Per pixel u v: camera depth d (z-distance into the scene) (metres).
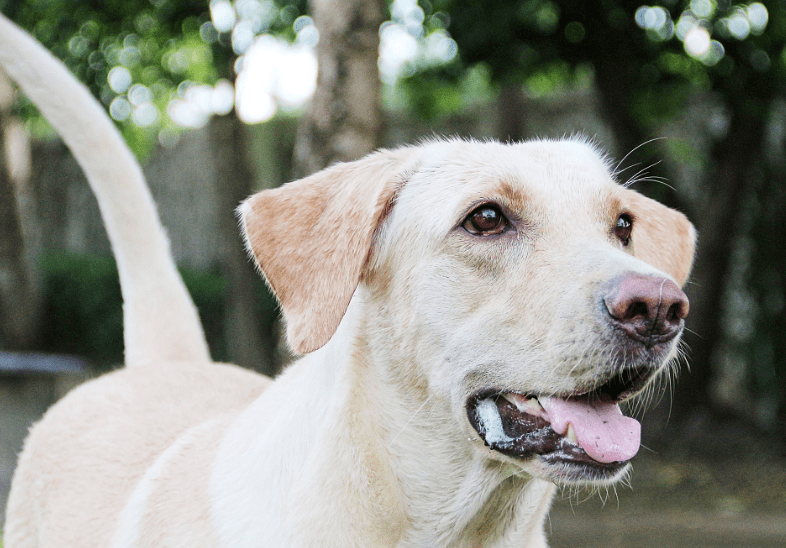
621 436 1.88
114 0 8.23
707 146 9.23
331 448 2.02
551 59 8.08
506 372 1.97
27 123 10.94
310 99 4.64
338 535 1.98
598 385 1.86
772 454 8.05
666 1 7.60
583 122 10.76
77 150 2.97
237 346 9.12
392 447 2.11
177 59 9.31
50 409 3.06
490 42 7.56
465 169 2.18
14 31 2.98
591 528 5.90
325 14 4.53
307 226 2.19
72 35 8.40
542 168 2.19
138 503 2.36
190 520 2.16
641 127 8.41
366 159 2.31
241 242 8.98
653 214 2.72
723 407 9.14
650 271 1.82
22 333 9.61
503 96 9.52
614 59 7.96
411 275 2.14
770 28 7.47
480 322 2.02
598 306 1.83
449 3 7.64
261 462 2.12
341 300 2.05
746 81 7.84
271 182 12.83
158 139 14.80
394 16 7.90
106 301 14.13
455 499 2.11
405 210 2.19
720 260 8.41
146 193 3.08
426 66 8.53
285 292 2.14
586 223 2.10
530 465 1.95
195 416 2.66
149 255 3.06
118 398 2.83
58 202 15.95
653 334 1.81
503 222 2.10
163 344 3.04
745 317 9.46
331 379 2.12
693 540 5.58
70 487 2.65
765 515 6.14
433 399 2.10
